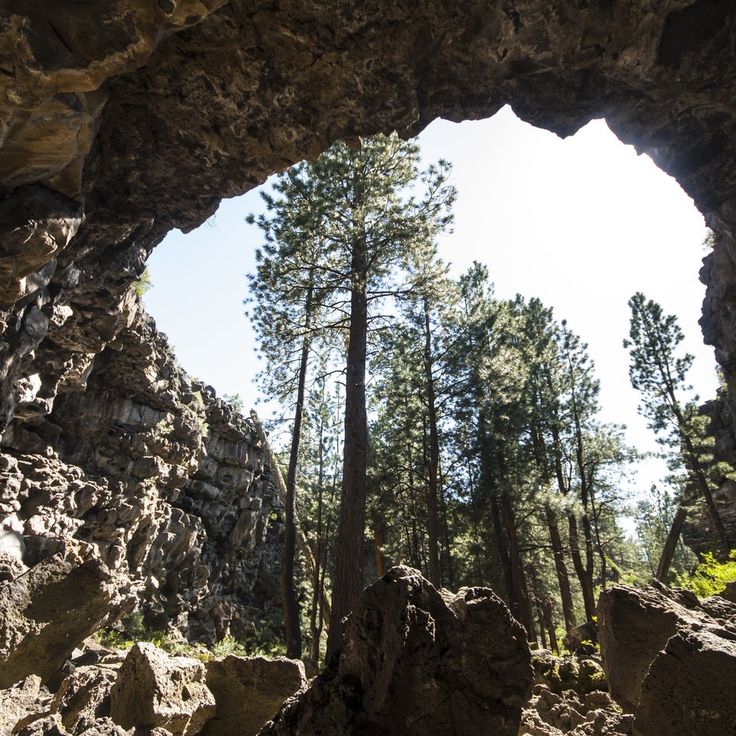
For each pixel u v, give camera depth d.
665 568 22.17
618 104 9.92
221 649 21.59
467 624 2.57
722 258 14.66
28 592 4.98
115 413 19.64
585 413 25.61
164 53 8.09
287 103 8.77
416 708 2.40
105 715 3.94
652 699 2.39
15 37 6.11
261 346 15.23
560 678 5.83
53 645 4.98
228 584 27.78
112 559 18.31
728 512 24.52
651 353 24.08
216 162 9.95
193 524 24.25
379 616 2.67
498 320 23.03
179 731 3.77
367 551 28.27
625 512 25.06
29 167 8.02
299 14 7.64
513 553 20.23
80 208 9.12
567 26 8.31
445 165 13.63
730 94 9.25
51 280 11.19
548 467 25.08
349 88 8.67
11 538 13.68
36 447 15.91
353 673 2.64
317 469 24.06
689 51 8.58
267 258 13.77
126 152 9.72
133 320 18.08
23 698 4.34
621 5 8.05
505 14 8.09
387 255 13.81
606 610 3.65
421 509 22.36
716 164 10.60
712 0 8.07
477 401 20.84
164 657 4.03
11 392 11.14
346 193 13.51
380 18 7.82
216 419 26.89
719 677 2.24
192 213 11.27
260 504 30.34
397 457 21.97
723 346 17.83
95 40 6.32
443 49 8.56
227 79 8.43
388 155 13.96
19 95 6.68
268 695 4.33
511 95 9.73
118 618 15.14
